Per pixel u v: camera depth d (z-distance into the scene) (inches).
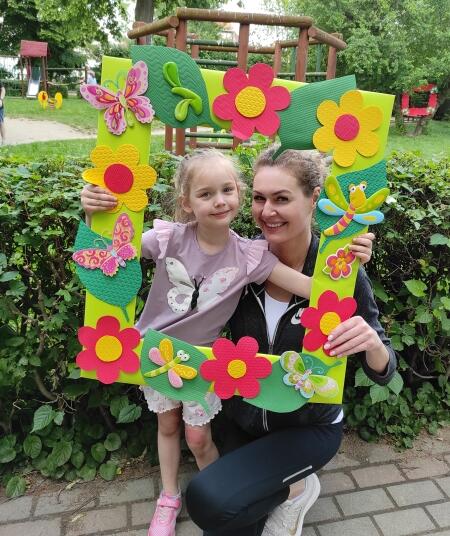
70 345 73.3
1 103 372.8
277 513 61.5
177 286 56.1
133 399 81.0
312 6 624.1
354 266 47.9
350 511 69.3
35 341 73.3
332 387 49.4
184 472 75.4
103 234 48.0
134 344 49.5
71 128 482.9
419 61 631.2
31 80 856.3
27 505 69.1
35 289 73.6
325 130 45.4
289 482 54.3
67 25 478.6
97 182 46.7
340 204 46.6
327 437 57.6
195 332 56.3
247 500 51.1
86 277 48.4
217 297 55.0
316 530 66.2
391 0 604.4
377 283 81.7
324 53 612.1
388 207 76.9
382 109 45.2
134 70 44.5
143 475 74.8
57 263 73.9
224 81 44.7
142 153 46.4
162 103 45.1
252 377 48.9
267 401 49.1
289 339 55.5
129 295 48.9
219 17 164.7
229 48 232.8
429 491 73.2
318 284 48.0
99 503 69.8
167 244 55.6
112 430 79.3
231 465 53.1
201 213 52.0
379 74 612.7
